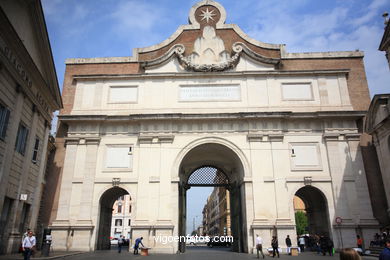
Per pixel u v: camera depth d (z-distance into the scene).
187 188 30.72
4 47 15.92
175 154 26.28
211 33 29.72
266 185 25.39
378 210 24.84
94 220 25.17
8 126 17.20
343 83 28.09
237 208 27.70
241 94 27.88
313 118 26.86
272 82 28.16
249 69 28.66
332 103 27.59
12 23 17.03
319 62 29.14
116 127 27.53
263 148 26.30
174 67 28.81
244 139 26.59
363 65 29.00
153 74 28.36
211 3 30.70
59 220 24.92
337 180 25.39
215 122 27.06
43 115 22.33
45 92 21.86
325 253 23.28
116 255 21.16
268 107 27.45
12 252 17.81
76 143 26.97
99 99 28.28
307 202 30.55
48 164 26.72
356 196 24.97
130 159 26.58
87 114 27.80
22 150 19.27
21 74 18.11
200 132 26.84
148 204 25.05
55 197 25.97
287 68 28.95
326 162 26.05
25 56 17.97
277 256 21.31
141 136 26.72
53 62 22.00
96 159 26.58
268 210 24.77
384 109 23.44
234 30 29.94
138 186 25.52
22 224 20.19
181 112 27.42
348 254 4.25
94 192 25.83
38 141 21.92
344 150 26.16
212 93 28.00
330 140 26.36
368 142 26.56
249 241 24.28
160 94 28.08
